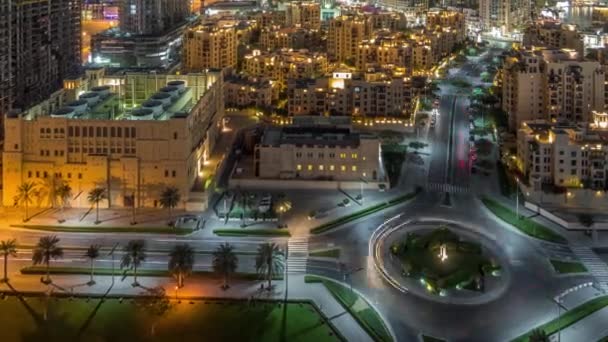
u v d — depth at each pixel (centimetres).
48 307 17812
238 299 18338
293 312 17725
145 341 16225
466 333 16812
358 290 18962
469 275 19388
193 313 17625
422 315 17662
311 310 17838
